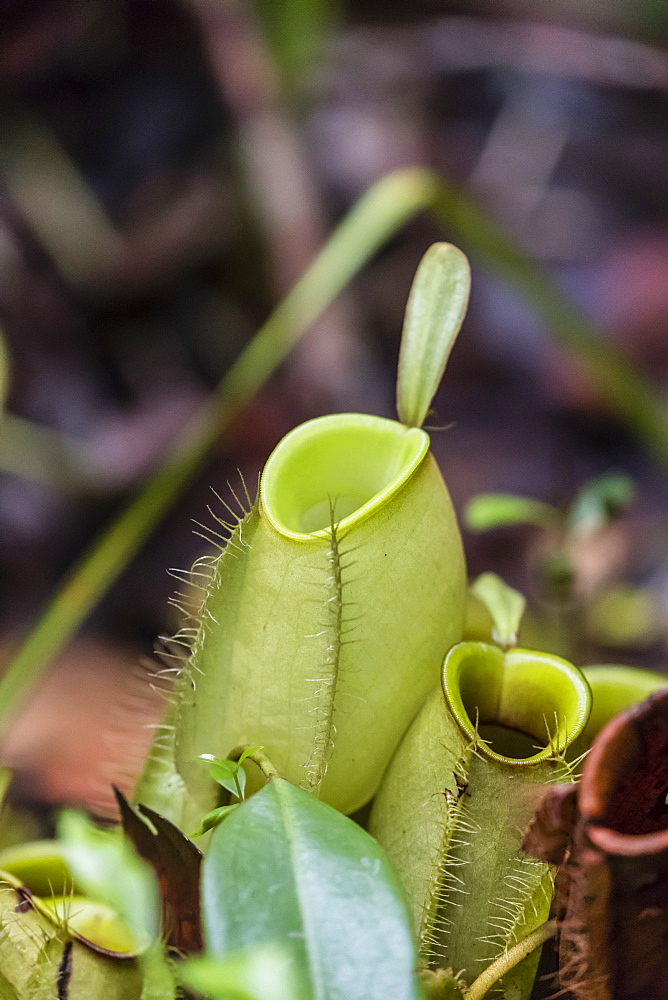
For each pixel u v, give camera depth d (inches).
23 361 53.7
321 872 17.3
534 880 18.2
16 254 54.2
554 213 61.7
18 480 49.0
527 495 52.2
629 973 17.6
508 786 18.2
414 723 18.7
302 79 51.8
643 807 17.8
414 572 18.6
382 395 54.4
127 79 56.4
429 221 58.5
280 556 18.5
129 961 18.1
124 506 49.8
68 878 19.3
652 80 57.6
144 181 57.2
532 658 18.8
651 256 60.0
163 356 56.6
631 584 42.2
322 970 17.0
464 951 18.4
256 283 56.5
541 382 56.6
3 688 27.3
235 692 18.7
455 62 57.9
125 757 19.9
